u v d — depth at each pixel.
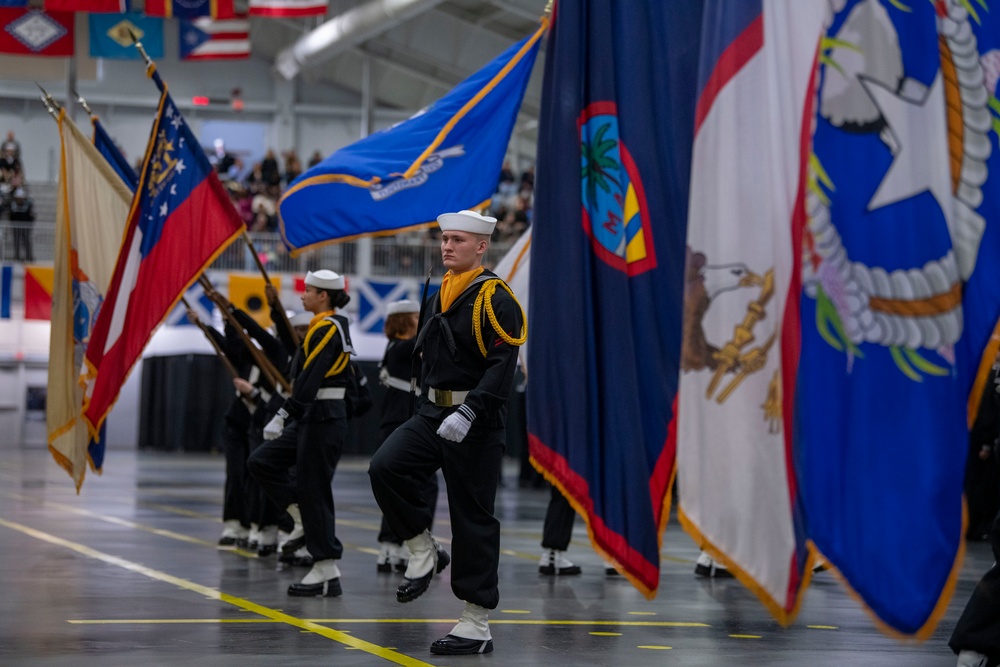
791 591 4.60
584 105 5.36
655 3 5.30
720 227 4.72
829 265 4.59
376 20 33.12
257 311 27.23
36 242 31.83
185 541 11.57
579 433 5.25
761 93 4.71
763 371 4.66
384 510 6.25
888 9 4.62
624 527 5.20
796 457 4.58
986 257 4.62
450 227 6.29
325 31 35.59
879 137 4.60
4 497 16.52
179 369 33.47
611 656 6.21
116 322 9.64
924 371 4.54
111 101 42.62
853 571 4.50
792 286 4.63
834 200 4.60
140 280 9.67
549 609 7.93
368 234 8.27
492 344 6.12
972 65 4.65
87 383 9.62
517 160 41.84
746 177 4.71
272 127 43.88
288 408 7.88
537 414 5.30
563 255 5.30
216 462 28.70
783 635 7.08
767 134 4.70
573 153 5.32
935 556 4.50
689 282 4.76
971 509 13.88
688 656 6.28
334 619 7.15
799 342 4.60
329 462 8.12
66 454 10.31
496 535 6.18
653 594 5.19
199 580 8.82
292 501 9.19
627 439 5.21
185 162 9.81
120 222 10.50
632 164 5.26
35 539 11.45
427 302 6.53
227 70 43.53
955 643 5.46
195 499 17.28
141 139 42.97
